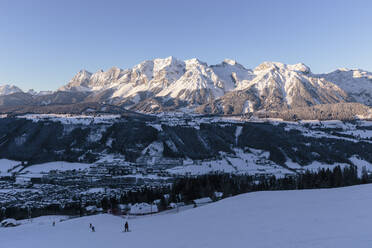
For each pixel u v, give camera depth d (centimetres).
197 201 18450
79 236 8325
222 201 10894
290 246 3603
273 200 9069
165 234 6444
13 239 9200
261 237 4428
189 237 5516
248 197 10512
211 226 6400
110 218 13662
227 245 4266
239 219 6694
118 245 5903
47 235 9400
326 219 5141
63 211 19775
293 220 5497
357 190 8775
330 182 19288
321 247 3344
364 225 4300
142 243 5681
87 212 18812
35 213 19050
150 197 19888
